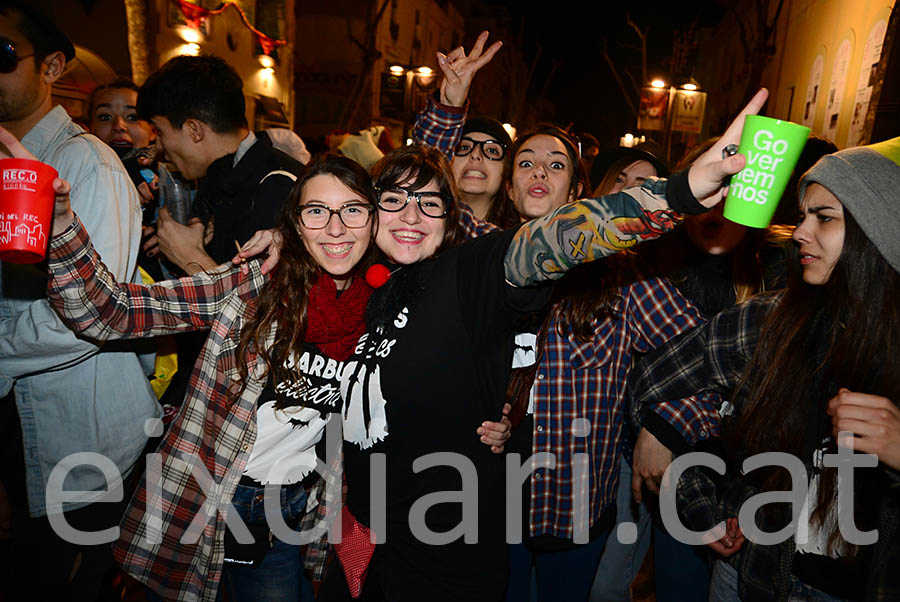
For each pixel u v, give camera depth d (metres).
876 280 1.38
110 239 1.89
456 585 1.69
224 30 13.09
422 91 19.33
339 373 1.84
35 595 2.10
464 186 2.77
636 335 2.19
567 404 2.12
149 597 2.01
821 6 9.62
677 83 14.25
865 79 7.43
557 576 2.26
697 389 1.91
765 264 2.34
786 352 1.58
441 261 1.67
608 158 3.22
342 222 1.74
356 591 1.74
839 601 1.48
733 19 17.73
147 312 1.74
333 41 20.03
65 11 7.15
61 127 2.01
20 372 1.88
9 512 2.22
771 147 1.17
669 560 2.16
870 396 1.32
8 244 1.40
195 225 2.44
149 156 2.68
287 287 1.78
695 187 1.19
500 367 1.61
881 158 1.38
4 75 1.89
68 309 1.62
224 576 2.13
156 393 2.38
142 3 9.98
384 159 1.84
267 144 2.56
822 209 1.44
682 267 2.44
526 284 1.45
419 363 1.61
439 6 27.14
